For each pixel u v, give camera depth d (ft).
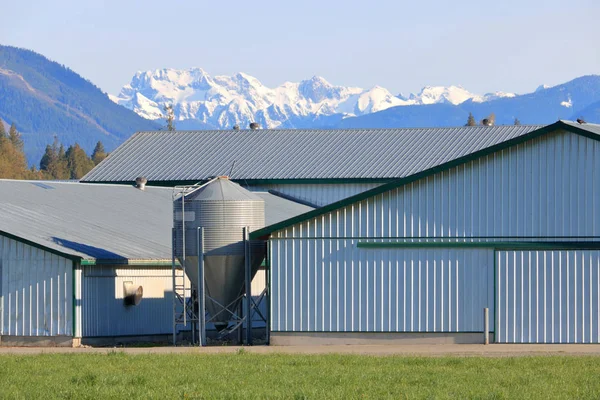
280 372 140.26
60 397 120.37
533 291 188.75
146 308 226.58
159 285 231.30
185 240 202.59
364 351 177.06
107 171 354.13
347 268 193.57
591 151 187.21
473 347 183.42
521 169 189.88
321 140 361.51
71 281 204.44
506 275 189.37
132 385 128.98
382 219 193.06
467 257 190.70
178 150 365.81
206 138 373.81
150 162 358.23
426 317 191.11
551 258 188.44
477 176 191.21
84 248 212.84
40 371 144.05
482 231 190.70
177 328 235.40
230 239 200.23
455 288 190.70
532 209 189.37
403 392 121.08
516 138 189.26
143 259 219.61
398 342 191.72
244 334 236.84
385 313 192.24
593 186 187.21
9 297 208.03
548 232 188.75
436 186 192.24
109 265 214.48
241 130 379.14
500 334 189.26
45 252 206.39
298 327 194.70
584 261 187.62
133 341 221.25
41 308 206.08
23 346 206.39
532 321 188.55
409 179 192.44
